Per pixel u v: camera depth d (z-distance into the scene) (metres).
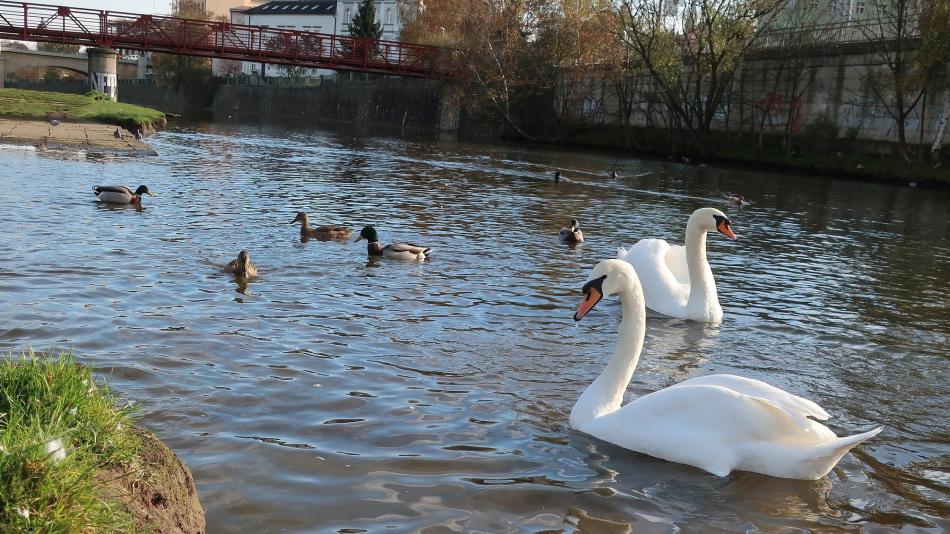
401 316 9.90
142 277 10.95
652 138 54.78
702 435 6.07
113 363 7.39
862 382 8.44
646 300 11.11
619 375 6.80
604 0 56.97
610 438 6.41
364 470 5.65
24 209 15.77
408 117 76.12
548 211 21.59
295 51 64.56
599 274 6.77
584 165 40.16
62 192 18.48
